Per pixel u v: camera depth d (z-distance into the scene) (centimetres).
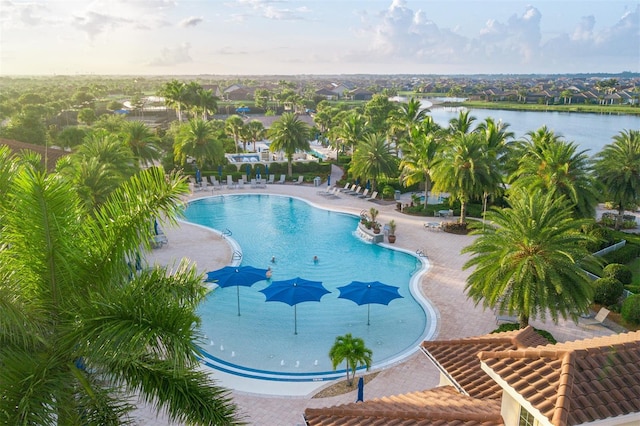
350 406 1222
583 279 1839
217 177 5538
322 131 11000
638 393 793
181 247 3331
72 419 780
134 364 785
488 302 2002
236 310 2406
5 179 861
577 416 740
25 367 735
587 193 2906
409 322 2302
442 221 3981
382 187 5044
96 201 2483
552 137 3791
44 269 795
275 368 1898
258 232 3800
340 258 3206
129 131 4756
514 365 896
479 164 3606
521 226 1881
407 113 6419
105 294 796
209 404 775
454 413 1041
